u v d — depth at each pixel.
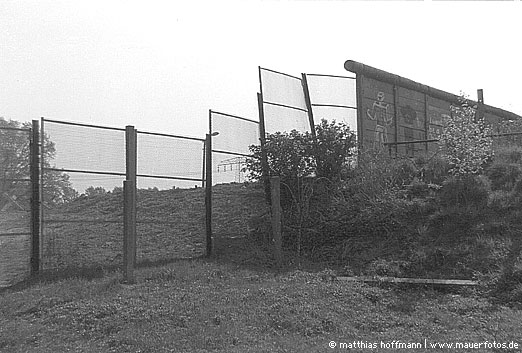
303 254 12.21
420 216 12.44
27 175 10.66
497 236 11.27
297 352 7.12
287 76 14.69
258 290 9.63
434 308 9.01
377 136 16.55
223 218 12.98
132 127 11.50
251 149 13.54
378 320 8.55
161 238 12.39
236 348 7.31
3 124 12.81
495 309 8.88
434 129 19.12
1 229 10.46
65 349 7.41
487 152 13.28
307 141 13.41
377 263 11.08
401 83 17.72
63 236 11.00
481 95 18.20
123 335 7.74
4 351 7.41
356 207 12.80
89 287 9.66
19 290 9.76
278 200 11.88
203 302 9.00
